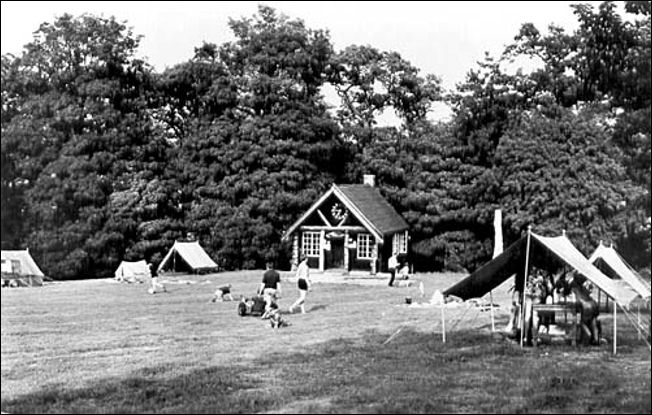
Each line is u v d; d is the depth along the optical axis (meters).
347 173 58.81
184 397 17.67
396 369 20.22
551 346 23.34
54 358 22.39
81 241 53.31
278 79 58.53
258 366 21.00
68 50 57.16
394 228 51.31
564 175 49.72
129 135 56.69
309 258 52.88
